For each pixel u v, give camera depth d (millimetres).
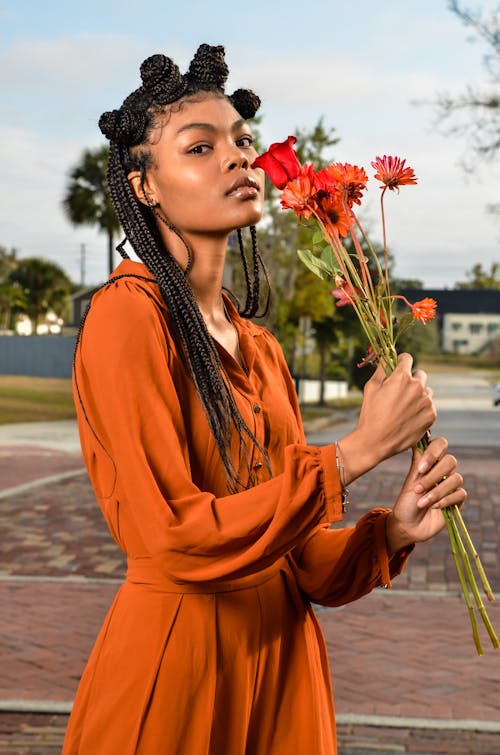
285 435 1662
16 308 71938
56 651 5555
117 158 1604
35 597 6926
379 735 4387
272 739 1571
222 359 1610
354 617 6391
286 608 1610
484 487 13320
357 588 1639
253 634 1526
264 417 1634
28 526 10031
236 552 1367
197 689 1470
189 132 1539
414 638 5906
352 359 44906
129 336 1434
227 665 1494
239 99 1690
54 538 9320
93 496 12312
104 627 1544
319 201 1513
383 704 4742
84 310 1511
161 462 1403
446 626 6188
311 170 1522
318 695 1620
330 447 1350
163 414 1421
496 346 116375
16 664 5293
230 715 1497
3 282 75438
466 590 1493
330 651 5641
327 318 33188
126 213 1601
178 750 1458
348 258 1519
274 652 1569
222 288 1827
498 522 10305
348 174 1506
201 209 1550
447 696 4871
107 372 1421
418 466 1454
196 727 1466
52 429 24125
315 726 1589
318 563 1647
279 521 1329
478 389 59531
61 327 72125
